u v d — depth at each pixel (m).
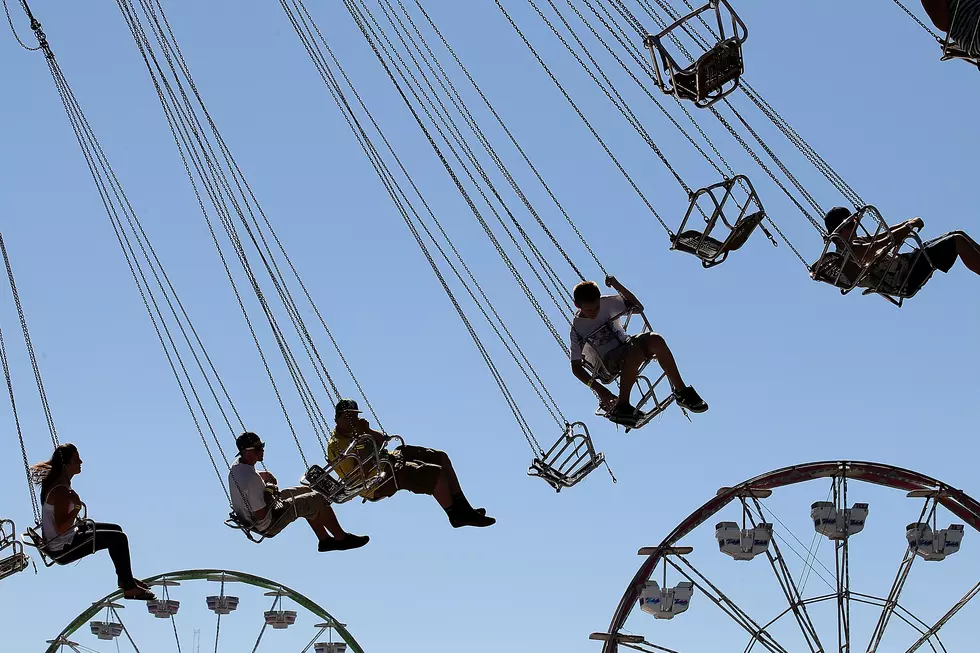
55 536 17.41
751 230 16.16
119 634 34.19
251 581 35.50
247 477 18.05
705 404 17.19
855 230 15.84
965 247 16.22
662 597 28.56
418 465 18.27
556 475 17.67
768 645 28.66
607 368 17.39
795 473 29.83
